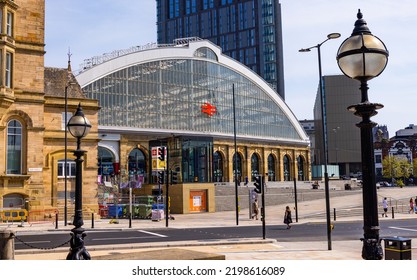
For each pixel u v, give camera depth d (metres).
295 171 97.00
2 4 35.81
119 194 50.44
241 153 85.69
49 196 40.31
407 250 11.41
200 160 57.94
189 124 77.50
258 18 161.25
